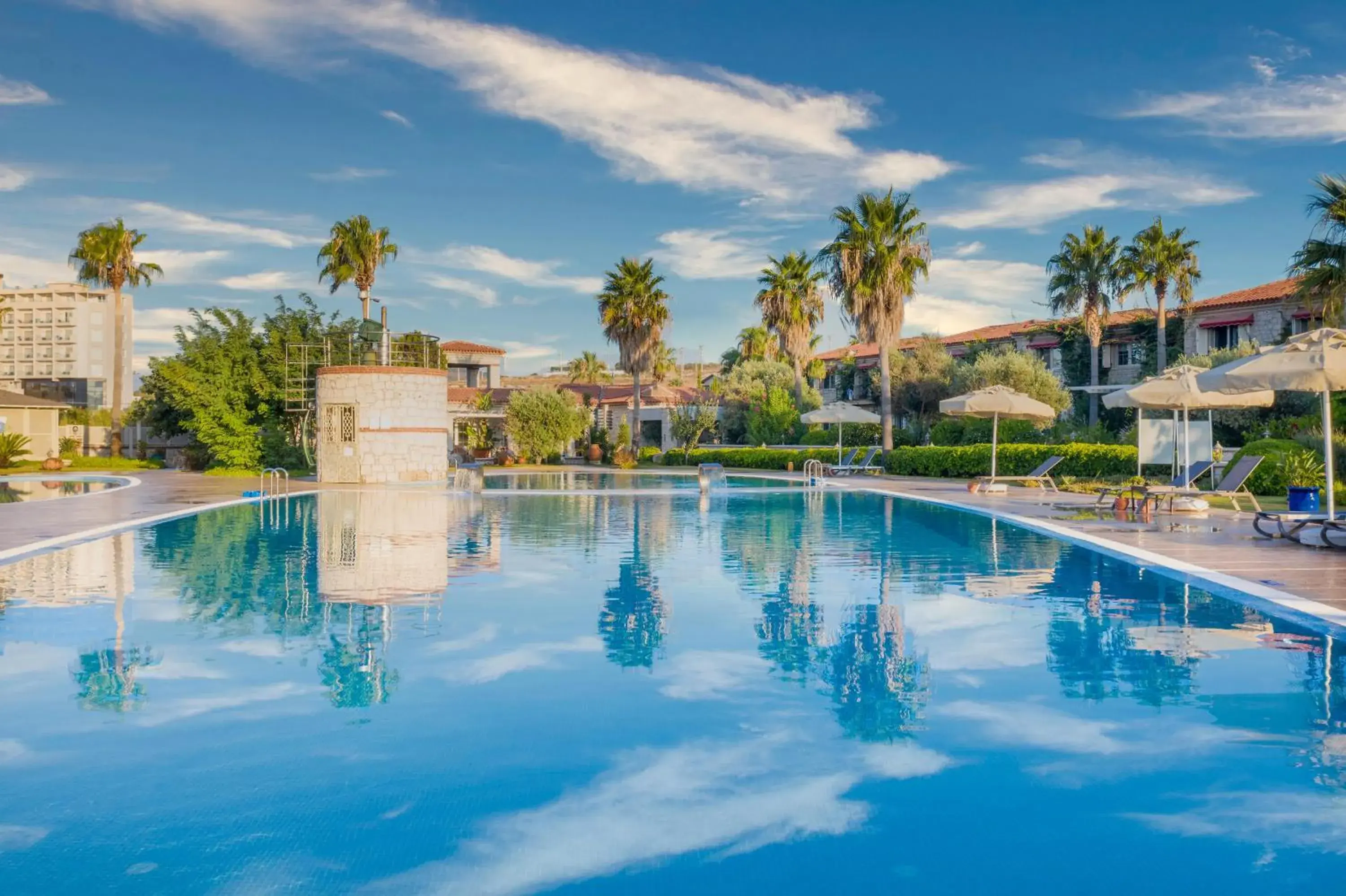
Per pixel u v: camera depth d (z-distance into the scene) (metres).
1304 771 4.11
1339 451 17.78
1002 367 37.28
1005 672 5.80
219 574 9.87
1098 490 17.42
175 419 38.53
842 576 9.70
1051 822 3.59
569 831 3.53
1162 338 36.81
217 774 4.08
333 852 3.36
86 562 10.74
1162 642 6.57
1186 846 3.39
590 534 13.95
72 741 4.50
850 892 3.07
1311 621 7.21
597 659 6.12
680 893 3.06
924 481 28.33
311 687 5.44
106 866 3.24
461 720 4.84
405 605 8.05
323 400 27.59
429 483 27.53
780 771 4.13
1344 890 3.07
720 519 16.44
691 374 95.50
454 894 3.05
